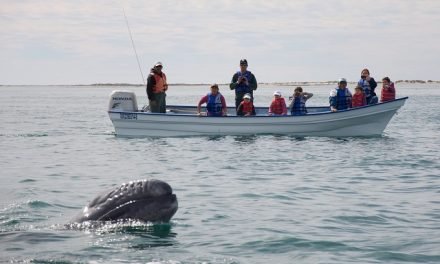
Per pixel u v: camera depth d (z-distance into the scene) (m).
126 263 8.56
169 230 10.75
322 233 10.88
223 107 30.19
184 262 8.76
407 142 28.53
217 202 14.00
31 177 17.98
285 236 10.58
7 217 11.64
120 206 9.73
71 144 28.27
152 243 9.62
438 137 31.20
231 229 11.09
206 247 9.72
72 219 10.64
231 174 18.67
